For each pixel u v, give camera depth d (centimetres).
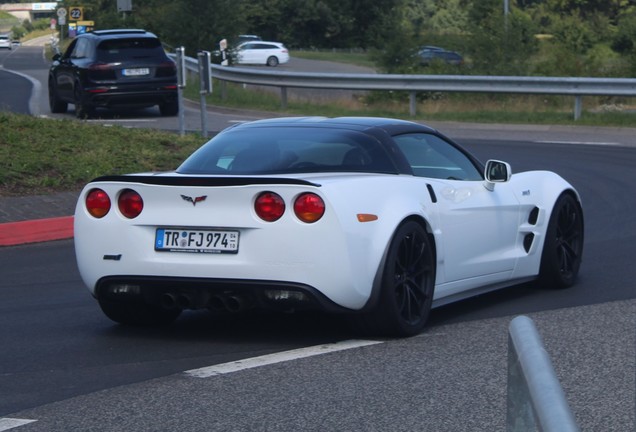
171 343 753
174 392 622
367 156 772
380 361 687
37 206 1309
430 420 565
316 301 688
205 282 704
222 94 3353
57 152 1566
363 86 3006
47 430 553
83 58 2736
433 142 845
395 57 3738
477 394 612
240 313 855
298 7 11344
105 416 577
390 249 715
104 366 688
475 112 2895
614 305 870
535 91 2750
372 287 708
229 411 583
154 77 2722
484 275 843
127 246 727
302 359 695
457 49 3703
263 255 690
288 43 11425
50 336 779
